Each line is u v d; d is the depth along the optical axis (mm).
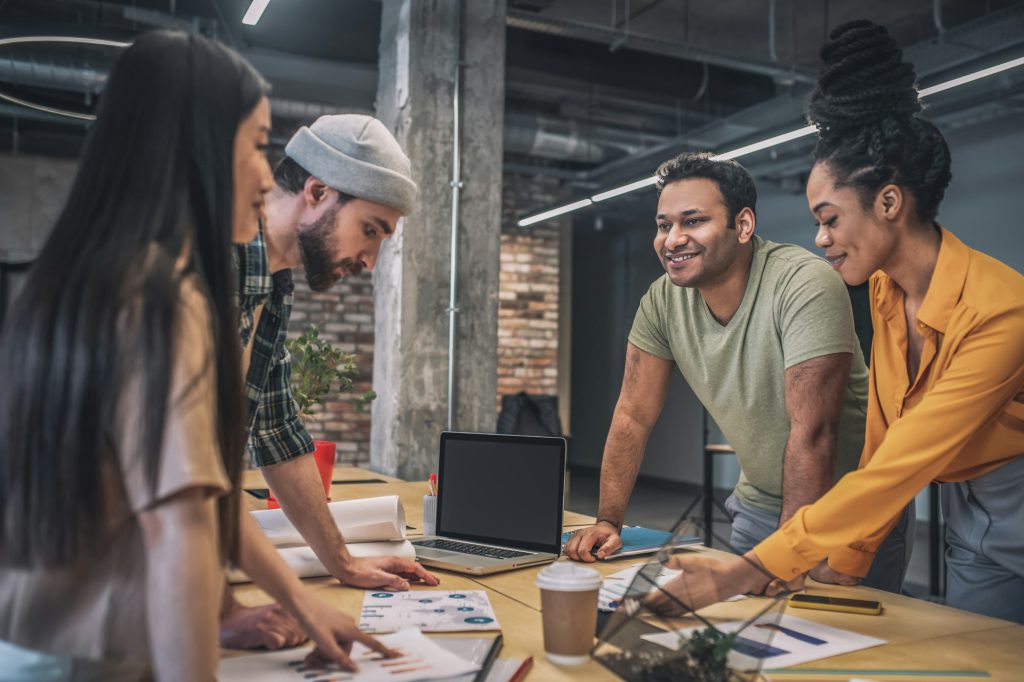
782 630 1232
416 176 4336
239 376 821
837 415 1614
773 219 9133
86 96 6324
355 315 8039
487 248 4469
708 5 6398
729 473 9641
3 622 732
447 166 4402
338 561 1450
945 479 1469
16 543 689
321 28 5926
